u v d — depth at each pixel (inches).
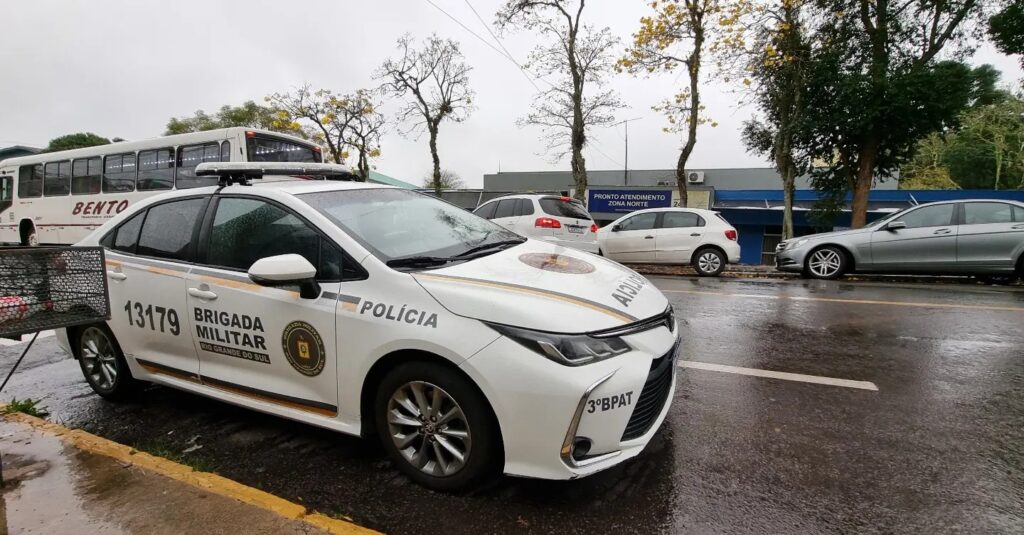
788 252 417.1
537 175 1688.0
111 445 117.0
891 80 546.0
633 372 97.4
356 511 99.5
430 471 104.9
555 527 93.8
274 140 467.2
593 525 94.3
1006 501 99.2
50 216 589.0
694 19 572.1
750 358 186.5
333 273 113.2
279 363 118.0
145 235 146.9
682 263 450.3
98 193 537.6
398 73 852.0
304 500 103.7
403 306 102.6
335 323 108.3
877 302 281.7
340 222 119.5
